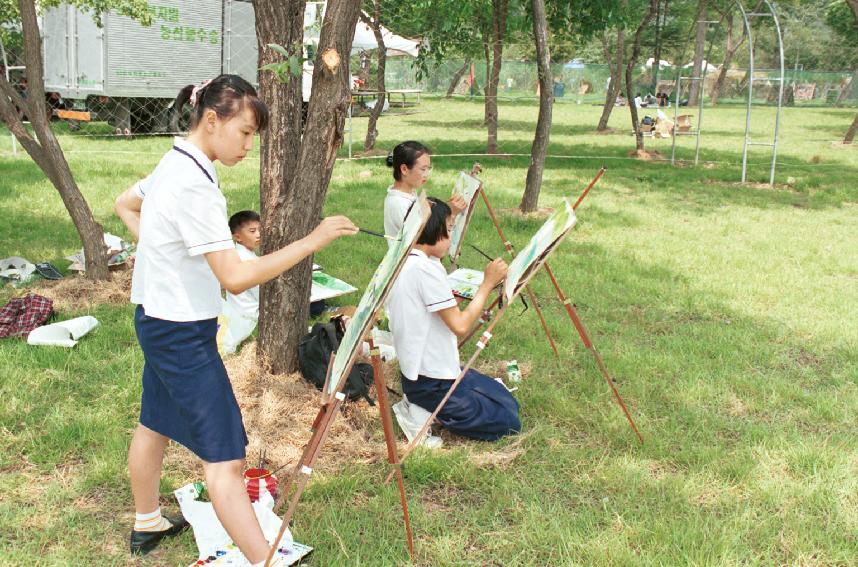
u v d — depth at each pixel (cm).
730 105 3912
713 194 1287
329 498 373
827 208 1187
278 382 472
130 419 440
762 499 380
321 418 316
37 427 426
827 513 371
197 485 366
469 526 357
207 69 1883
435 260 431
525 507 369
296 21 466
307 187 454
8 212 927
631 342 597
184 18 1802
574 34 1619
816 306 696
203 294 287
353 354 280
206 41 1864
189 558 325
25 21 600
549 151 1864
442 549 334
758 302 708
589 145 2031
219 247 278
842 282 776
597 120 2902
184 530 341
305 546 328
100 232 664
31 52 608
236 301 561
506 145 1919
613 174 1477
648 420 464
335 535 337
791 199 1259
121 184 1142
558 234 358
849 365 561
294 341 482
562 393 497
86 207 653
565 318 641
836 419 474
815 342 607
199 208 276
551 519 357
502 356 558
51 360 506
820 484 393
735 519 358
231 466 294
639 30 1747
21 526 341
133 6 1530
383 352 534
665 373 534
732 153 1894
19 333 553
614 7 1541
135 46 1722
